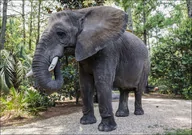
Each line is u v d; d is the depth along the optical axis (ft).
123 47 14.61
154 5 39.22
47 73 11.29
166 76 34.50
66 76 21.88
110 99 13.06
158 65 33.55
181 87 32.50
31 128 14.39
